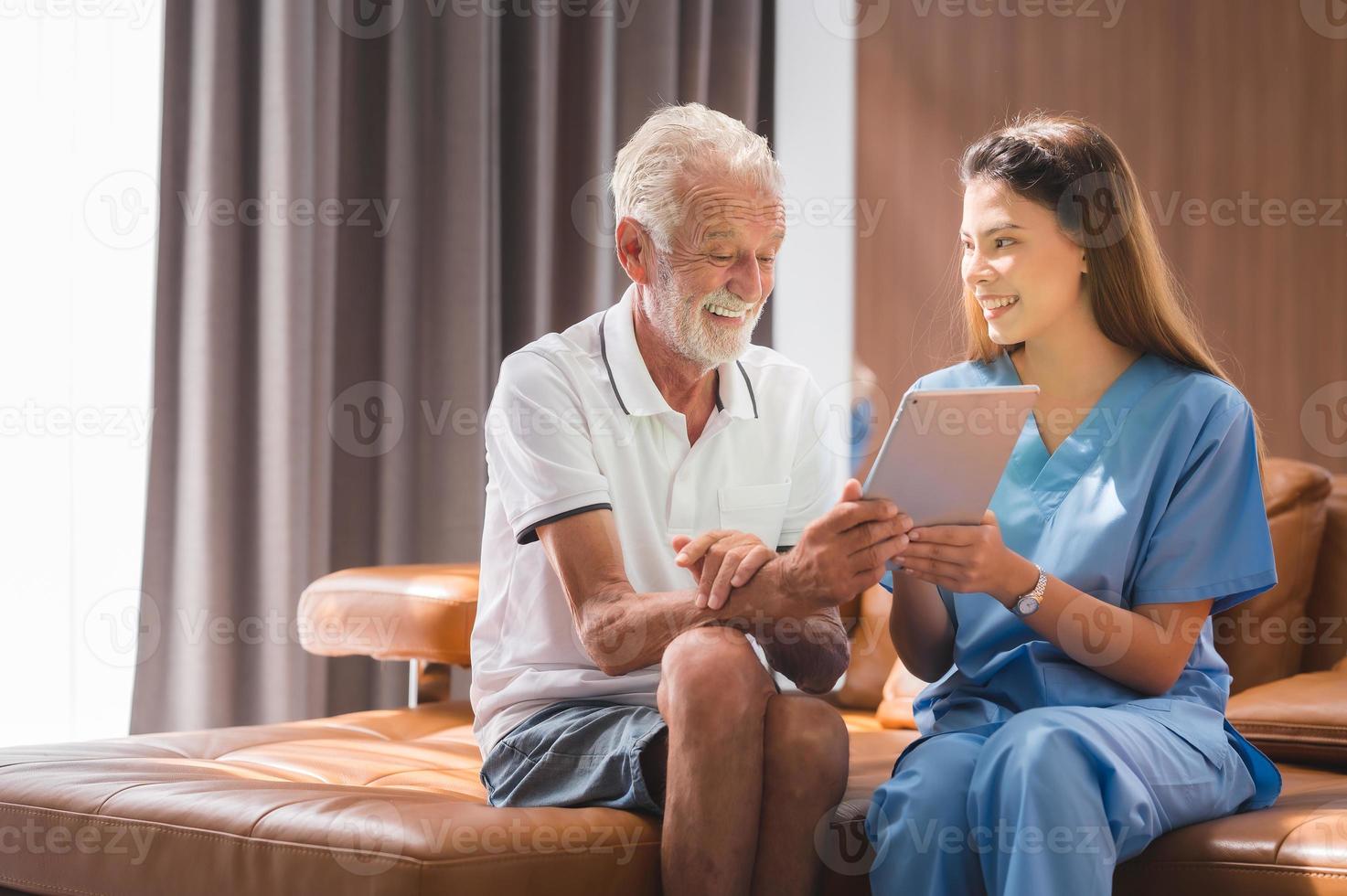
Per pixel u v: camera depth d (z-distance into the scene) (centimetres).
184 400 250
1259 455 144
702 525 151
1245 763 139
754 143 149
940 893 120
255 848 121
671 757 121
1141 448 141
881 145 328
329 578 220
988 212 144
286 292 257
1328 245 308
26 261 240
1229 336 310
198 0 252
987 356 154
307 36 259
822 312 330
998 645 144
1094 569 139
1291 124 310
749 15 329
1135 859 127
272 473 257
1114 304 145
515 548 151
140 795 134
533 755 137
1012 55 321
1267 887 118
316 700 267
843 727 125
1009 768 117
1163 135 314
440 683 220
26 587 239
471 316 281
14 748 167
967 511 129
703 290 145
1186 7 313
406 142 280
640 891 123
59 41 245
